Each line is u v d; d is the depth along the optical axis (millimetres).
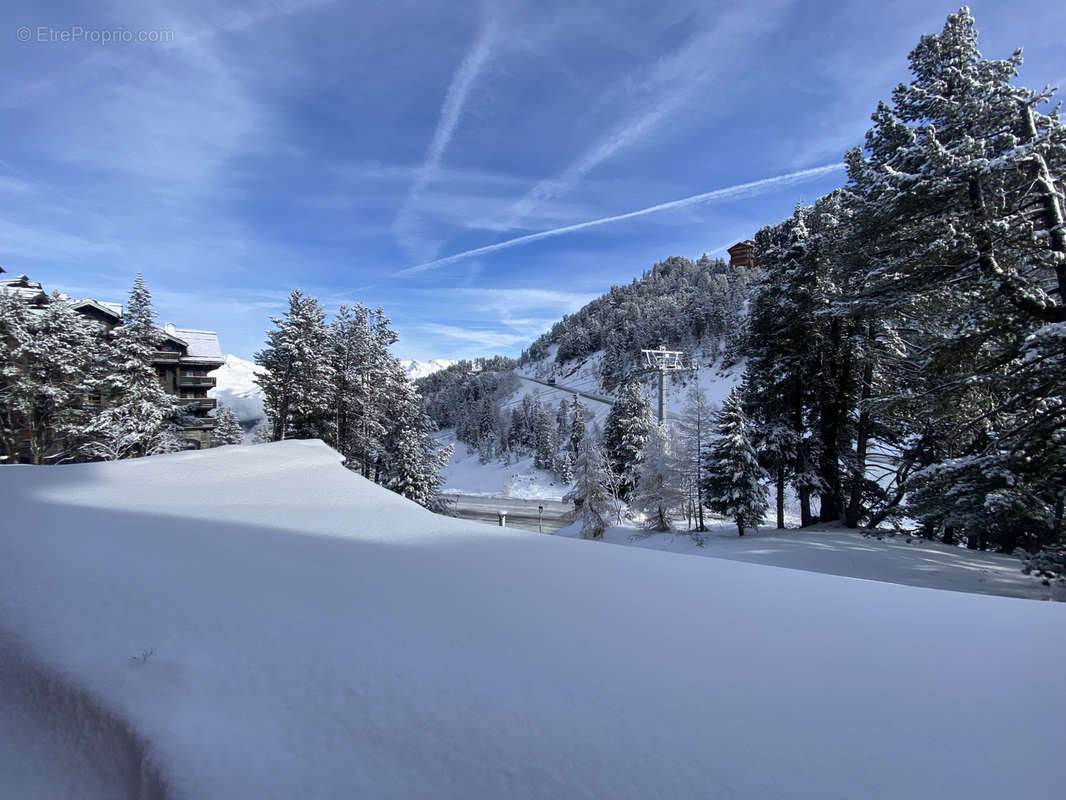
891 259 12711
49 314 23156
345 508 5531
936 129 11531
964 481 10617
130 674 1996
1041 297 9906
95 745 1760
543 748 1746
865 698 2154
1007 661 2529
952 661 2525
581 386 115750
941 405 11688
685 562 4172
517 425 89938
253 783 1512
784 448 20453
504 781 1588
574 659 2389
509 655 2389
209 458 7766
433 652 2371
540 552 4234
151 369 23641
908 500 12016
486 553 4117
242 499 5664
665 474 26703
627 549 4480
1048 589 9516
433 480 30656
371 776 1581
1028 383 9992
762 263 21078
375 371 29328
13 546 3426
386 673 2148
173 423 27703
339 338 29438
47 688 1992
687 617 2986
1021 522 12172
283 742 1697
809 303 18469
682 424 27641
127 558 3367
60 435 24391
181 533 4121
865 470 18703
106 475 6418
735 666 2402
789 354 19766
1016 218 10648
